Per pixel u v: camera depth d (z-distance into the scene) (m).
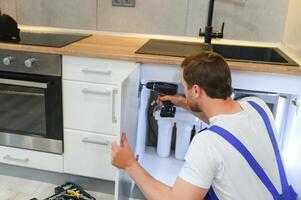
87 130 1.92
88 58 1.79
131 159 1.20
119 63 1.77
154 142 2.45
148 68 1.81
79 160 1.99
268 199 1.07
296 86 1.71
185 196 1.01
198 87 1.12
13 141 2.04
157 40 2.23
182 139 2.22
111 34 2.38
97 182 2.07
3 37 2.00
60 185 2.12
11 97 1.96
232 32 2.23
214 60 1.13
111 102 1.84
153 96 2.32
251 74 1.72
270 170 1.09
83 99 1.87
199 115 1.51
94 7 2.36
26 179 2.16
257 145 1.06
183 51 1.92
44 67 1.85
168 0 2.25
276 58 2.01
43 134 1.98
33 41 1.96
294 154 1.66
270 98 1.87
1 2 2.43
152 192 1.10
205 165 1.00
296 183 1.58
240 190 1.03
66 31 2.42
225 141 1.01
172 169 2.17
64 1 2.38
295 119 1.70
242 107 1.17
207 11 2.22
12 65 1.88
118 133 1.38
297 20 1.87
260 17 2.17
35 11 2.43
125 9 2.32
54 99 1.90
